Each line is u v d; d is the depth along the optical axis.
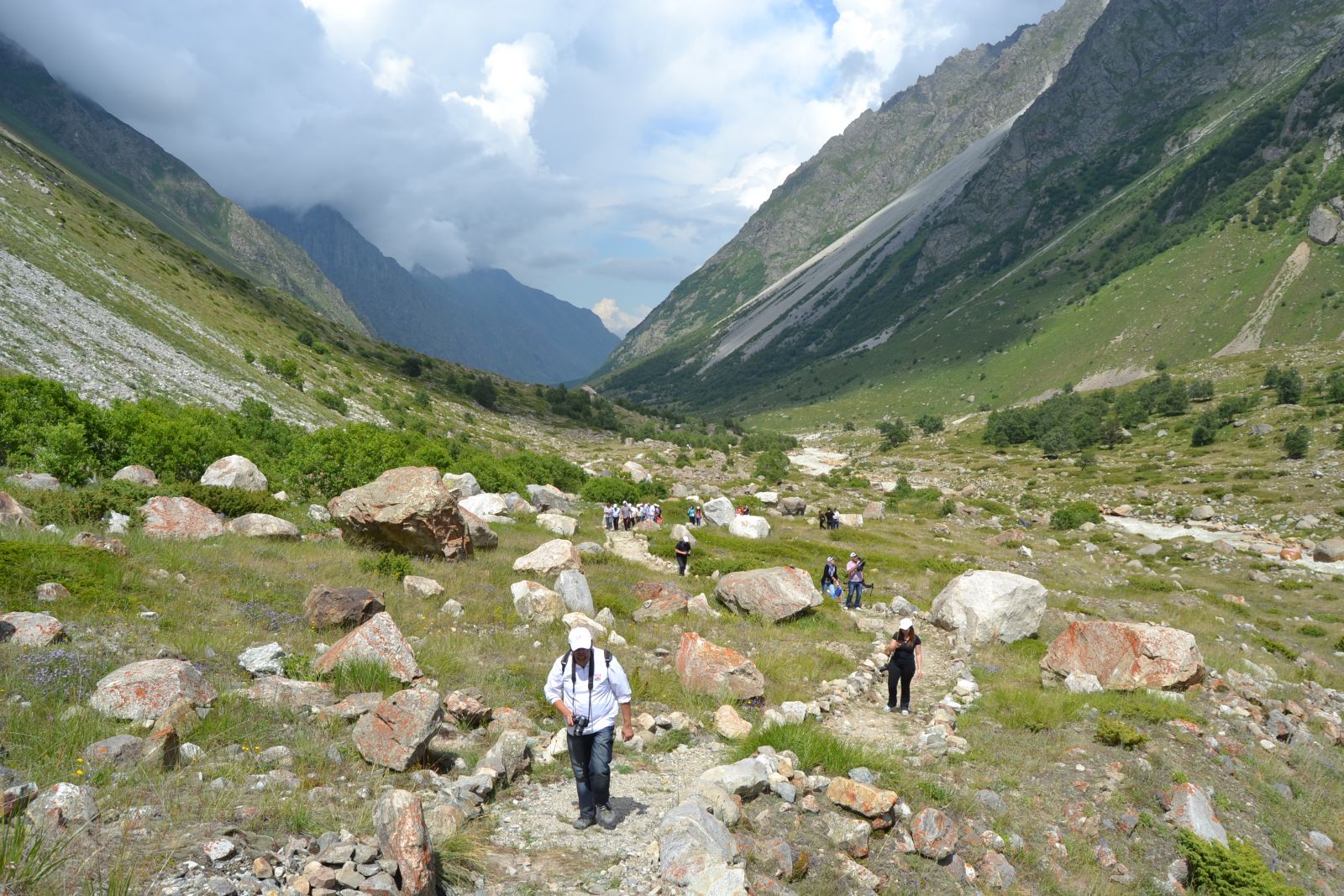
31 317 48.16
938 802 9.30
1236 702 16.06
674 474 102.12
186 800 6.18
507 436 121.25
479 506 36.94
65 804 5.51
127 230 126.44
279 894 5.19
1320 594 41.38
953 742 11.88
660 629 18.73
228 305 109.31
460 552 22.48
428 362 175.62
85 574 12.08
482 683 11.62
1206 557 50.91
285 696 9.05
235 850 5.64
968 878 7.99
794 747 10.20
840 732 12.51
